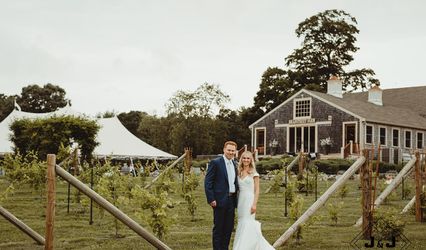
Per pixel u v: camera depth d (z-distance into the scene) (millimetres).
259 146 49625
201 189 24094
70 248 10273
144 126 73625
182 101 71938
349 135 43906
